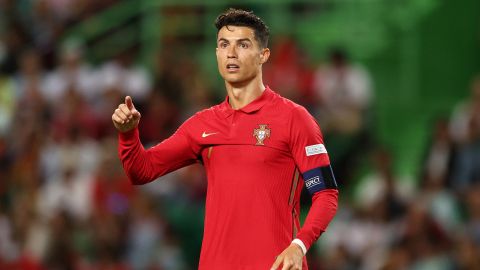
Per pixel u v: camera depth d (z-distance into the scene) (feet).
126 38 187.42
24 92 165.27
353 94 162.81
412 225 134.10
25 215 146.51
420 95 190.29
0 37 177.58
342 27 192.34
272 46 174.50
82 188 147.95
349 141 160.97
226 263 62.64
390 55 190.90
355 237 140.87
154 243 140.67
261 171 62.64
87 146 155.84
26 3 184.34
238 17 63.72
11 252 143.74
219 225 63.00
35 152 156.15
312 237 60.95
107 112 160.66
